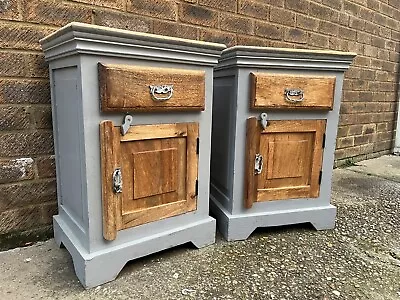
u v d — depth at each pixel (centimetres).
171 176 107
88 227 93
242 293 91
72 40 83
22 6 108
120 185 95
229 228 123
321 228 134
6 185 112
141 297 89
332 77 125
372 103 271
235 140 120
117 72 87
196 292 91
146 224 104
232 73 120
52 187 122
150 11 138
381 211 156
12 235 116
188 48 100
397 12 277
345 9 225
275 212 129
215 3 158
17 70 110
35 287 93
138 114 95
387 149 304
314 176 132
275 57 116
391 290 94
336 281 98
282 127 123
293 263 108
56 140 114
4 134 110
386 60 277
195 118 109
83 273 92
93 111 88
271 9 181
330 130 130
